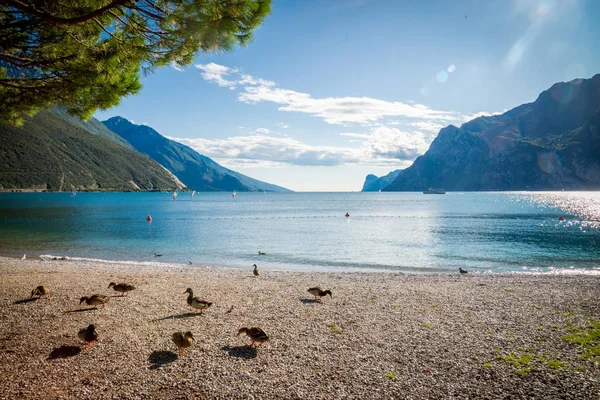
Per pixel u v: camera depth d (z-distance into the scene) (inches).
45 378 303.6
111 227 2267.5
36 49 352.8
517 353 370.0
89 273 823.7
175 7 282.2
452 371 329.4
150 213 3730.3
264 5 279.9
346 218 3206.2
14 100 393.4
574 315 511.8
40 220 2662.4
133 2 270.2
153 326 443.8
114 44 329.1
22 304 527.8
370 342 401.4
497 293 664.4
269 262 1181.7
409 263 1168.2
